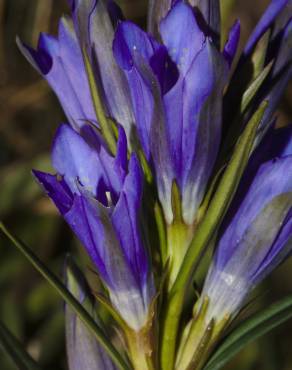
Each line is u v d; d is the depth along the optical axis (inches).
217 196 10.7
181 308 11.2
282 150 11.0
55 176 10.5
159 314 11.3
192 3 10.9
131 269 10.8
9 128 20.3
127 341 11.2
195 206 11.1
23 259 19.1
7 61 20.6
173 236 11.1
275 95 11.2
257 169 11.0
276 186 10.9
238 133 11.0
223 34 18.8
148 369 11.2
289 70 11.2
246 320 11.3
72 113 11.4
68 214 10.4
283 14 11.1
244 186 11.0
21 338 18.2
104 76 11.0
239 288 11.3
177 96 10.5
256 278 11.2
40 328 18.4
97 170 10.6
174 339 11.3
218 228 11.2
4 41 20.4
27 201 19.2
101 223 10.5
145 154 11.0
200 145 10.7
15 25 20.5
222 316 11.3
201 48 10.3
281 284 19.4
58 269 19.0
